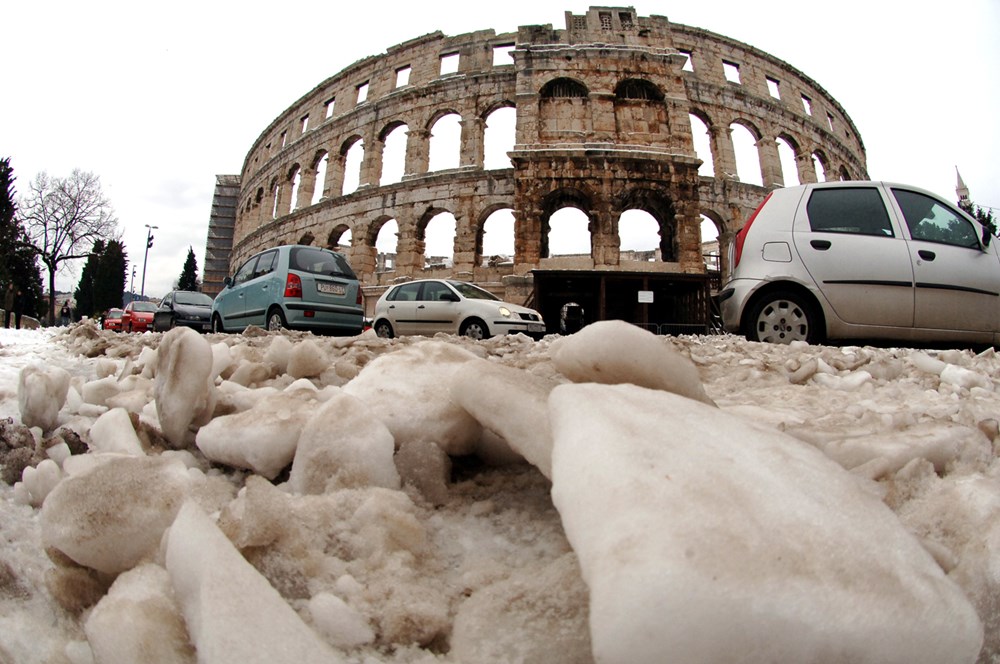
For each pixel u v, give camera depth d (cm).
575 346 145
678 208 2042
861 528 81
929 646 68
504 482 162
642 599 63
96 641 87
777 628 63
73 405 252
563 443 97
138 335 625
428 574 117
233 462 169
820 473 92
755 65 2598
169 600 92
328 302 958
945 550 106
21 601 116
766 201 650
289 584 104
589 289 1501
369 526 121
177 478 126
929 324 579
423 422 164
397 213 2366
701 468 83
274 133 3288
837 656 64
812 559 70
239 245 3428
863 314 583
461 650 95
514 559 125
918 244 583
